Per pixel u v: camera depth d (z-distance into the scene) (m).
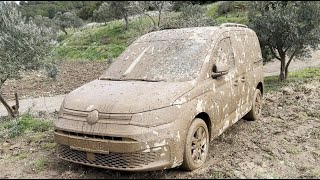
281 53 13.77
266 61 14.83
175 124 4.62
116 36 42.66
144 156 4.39
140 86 5.12
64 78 20.84
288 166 5.38
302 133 7.03
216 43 6.00
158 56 5.92
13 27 8.95
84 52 40.22
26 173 5.09
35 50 9.06
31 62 9.17
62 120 4.87
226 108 5.98
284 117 8.27
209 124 5.46
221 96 5.78
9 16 9.16
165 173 4.93
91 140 4.52
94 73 23.09
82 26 59.03
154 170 4.53
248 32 7.82
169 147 4.53
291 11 13.27
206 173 4.96
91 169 5.10
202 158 5.25
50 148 6.29
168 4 36.97
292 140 6.60
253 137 6.75
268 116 8.38
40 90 16.38
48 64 9.77
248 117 7.79
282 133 7.04
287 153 5.93
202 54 5.67
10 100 13.85
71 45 45.12
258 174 4.96
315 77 13.52
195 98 5.07
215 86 5.62
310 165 5.44
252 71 7.46
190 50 5.80
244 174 4.97
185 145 4.80
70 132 4.71
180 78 5.33
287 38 13.16
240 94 6.66
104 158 4.53
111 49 37.59
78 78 20.59
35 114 9.70
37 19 46.88
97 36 45.28
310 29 13.16
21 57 9.01
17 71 9.16
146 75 5.58
